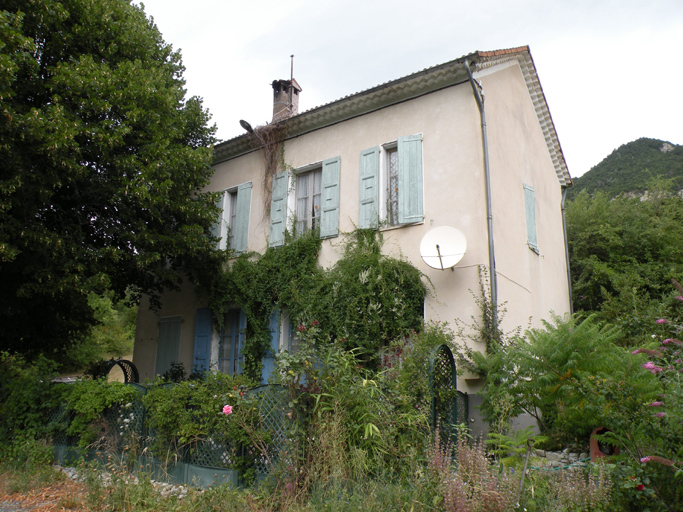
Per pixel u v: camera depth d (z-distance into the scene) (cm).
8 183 741
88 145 886
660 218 1688
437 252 895
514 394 687
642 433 427
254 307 1137
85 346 2577
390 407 573
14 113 727
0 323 1016
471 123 957
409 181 998
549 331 705
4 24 709
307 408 567
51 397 802
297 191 1195
